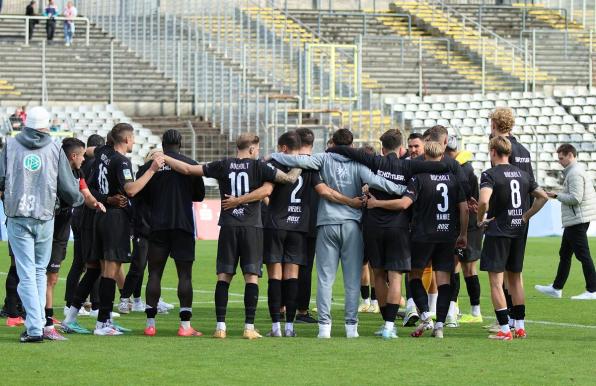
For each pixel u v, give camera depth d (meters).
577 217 38.03
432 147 27.55
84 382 20.91
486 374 21.95
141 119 84.31
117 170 27.67
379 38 96.69
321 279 27.56
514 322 28.27
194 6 89.19
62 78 86.88
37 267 26.14
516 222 27.11
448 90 95.38
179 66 87.38
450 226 27.55
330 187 27.44
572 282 44.91
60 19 90.88
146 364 22.98
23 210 25.56
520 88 96.88
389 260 27.22
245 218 27.12
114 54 89.44
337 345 26.08
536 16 109.38
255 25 90.00
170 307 34.62
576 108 93.94
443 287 27.77
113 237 27.84
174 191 27.44
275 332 27.92
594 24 109.81
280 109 81.75
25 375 21.62
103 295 28.03
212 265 51.72
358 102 82.44
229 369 22.41
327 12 103.94
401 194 27.16
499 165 27.25
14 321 29.84
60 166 25.94
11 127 76.62
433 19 105.25
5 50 87.44
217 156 78.12
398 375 21.80
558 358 24.12
